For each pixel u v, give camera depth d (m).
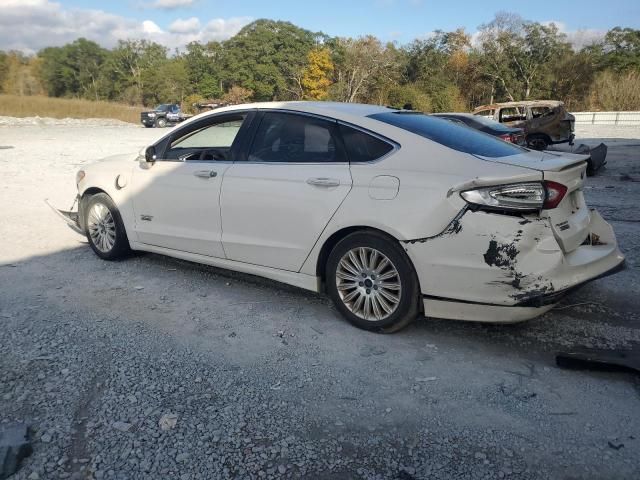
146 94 92.06
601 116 35.94
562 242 3.37
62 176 11.70
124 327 3.93
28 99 53.59
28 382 3.14
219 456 2.55
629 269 5.21
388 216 3.56
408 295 3.62
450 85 66.19
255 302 4.46
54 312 4.18
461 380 3.24
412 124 3.95
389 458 2.56
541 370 3.35
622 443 2.64
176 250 4.91
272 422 2.82
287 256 4.14
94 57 100.38
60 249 6.00
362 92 69.38
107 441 2.64
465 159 3.50
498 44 62.03
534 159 3.64
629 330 3.89
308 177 3.95
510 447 2.63
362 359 3.50
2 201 8.80
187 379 3.22
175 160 4.91
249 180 4.26
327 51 73.25
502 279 3.30
